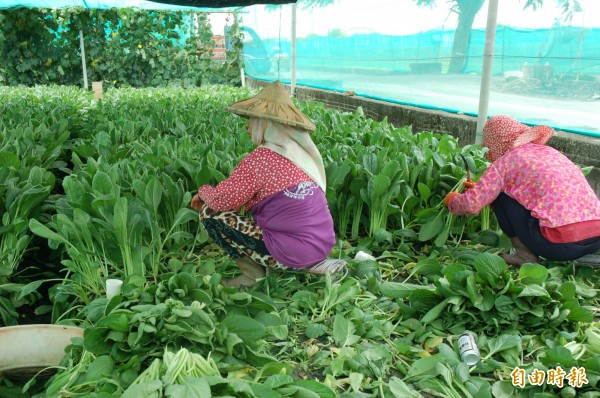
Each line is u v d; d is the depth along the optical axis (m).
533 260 3.55
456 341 2.81
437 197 4.22
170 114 7.00
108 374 2.27
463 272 2.90
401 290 3.01
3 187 3.67
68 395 2.25
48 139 5.53
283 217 3.04
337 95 10.24
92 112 7.74
